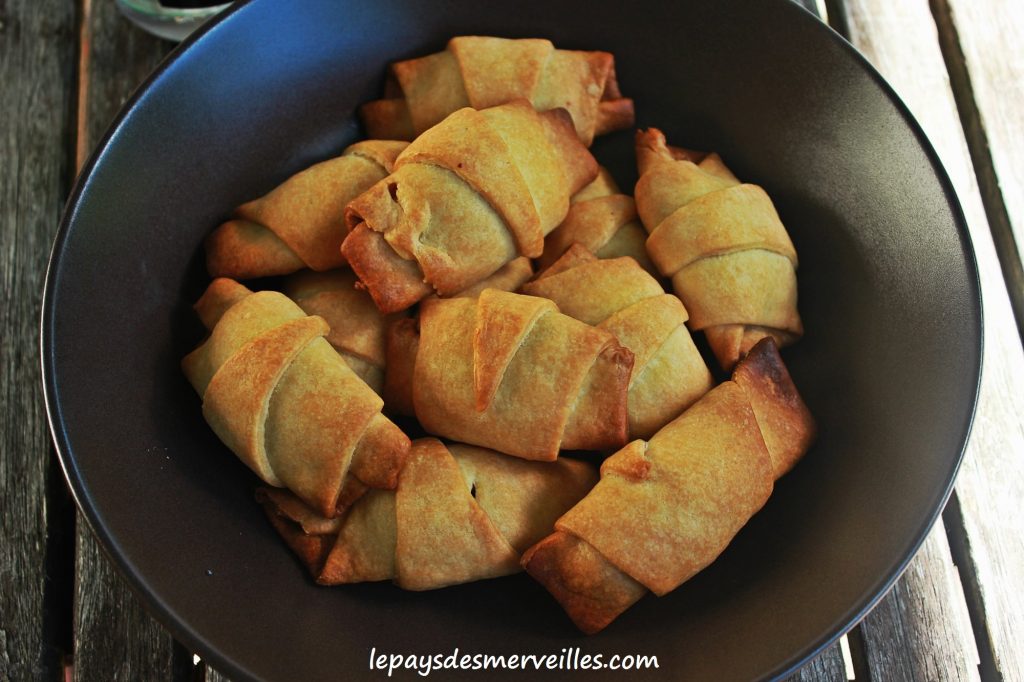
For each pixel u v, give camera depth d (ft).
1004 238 1.50
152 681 1.27
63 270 1.18
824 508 1.22
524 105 1.30
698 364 1.25
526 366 1.18
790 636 1.12
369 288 1.22
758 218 1.29
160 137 1.26
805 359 1.32
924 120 1.52
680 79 1.40
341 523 1.20
